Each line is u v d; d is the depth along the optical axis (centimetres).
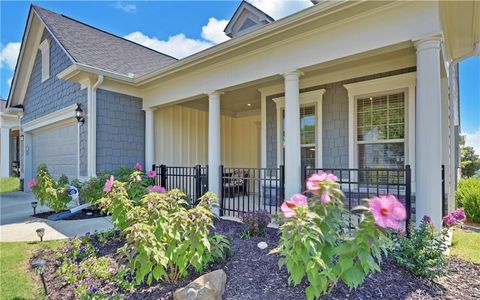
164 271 271
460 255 352
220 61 576
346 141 574
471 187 639
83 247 386
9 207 747
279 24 445
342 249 215
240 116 1105
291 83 479
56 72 855
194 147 951
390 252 299
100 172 691
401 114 515
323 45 441
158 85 734
